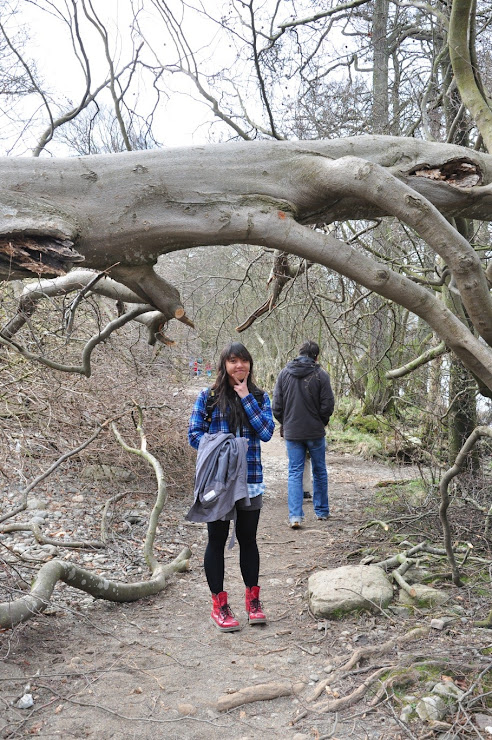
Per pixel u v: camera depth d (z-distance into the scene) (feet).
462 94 13.37
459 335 9.54
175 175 9.16
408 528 16.34
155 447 21.20
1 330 12.19
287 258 17.19
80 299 11.30
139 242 9.15
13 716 8.02
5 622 9.90
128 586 12.39
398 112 22.49
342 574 12.34
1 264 8.30
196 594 13.10
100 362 20.81
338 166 9.39
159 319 15.81
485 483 16.83
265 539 17.39
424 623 10.73
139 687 8.91
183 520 18.84
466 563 13.41
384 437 33.01
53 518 17.24
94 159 9.01
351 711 8.25
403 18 22.50
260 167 9.56
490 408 19.72
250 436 11.50
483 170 10.52
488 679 8.57
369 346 29.96
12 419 16.94
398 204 9.11
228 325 31.78
